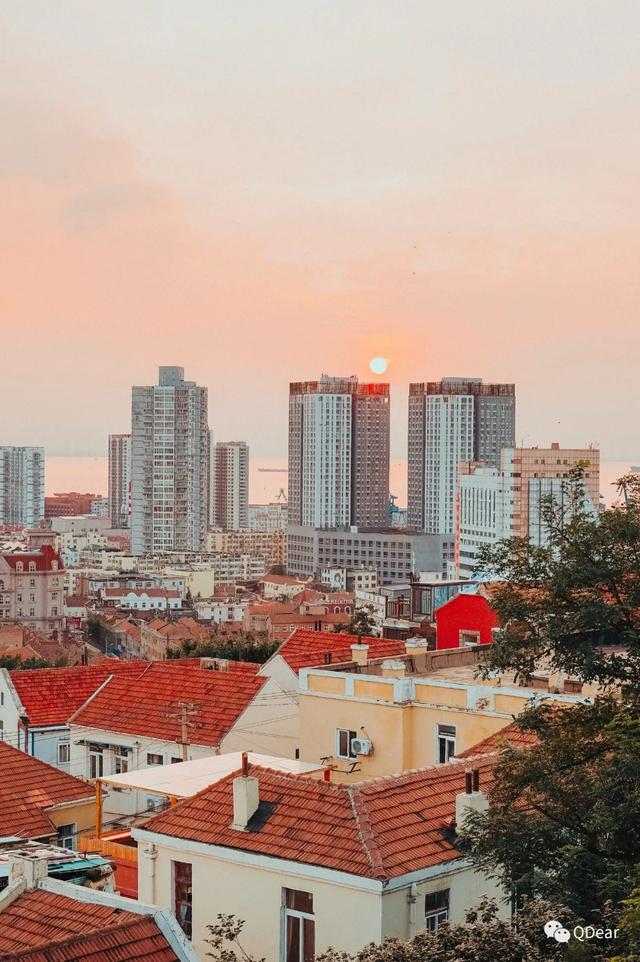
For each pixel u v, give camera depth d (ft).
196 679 205.87
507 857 89.56
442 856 94.99
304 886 94.02
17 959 71.82
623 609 94.38
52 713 217.36
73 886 84.84
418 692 154.51
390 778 104.94
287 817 99.71
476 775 100.83
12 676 222.48
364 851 93.04
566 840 89.51
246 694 197.06
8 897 84.99
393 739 153.79
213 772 127.13
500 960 79.36
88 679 227.61
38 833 146.61
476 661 181.27
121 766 196.85
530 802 92.84
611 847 87.56
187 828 102.37
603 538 94.99
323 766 133.90
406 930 91.56
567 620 94.32
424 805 101.91
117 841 129.49
